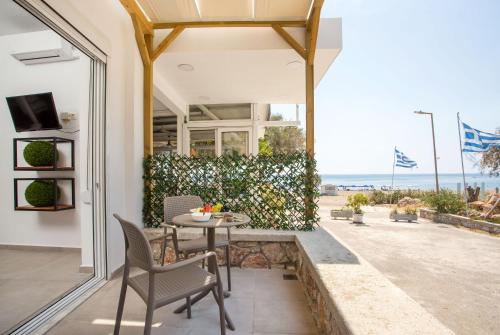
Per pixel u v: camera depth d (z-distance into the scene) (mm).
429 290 2758
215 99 6465
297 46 3721
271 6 3434
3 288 2678
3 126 4129
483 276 3178
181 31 3770
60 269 3215
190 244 2545
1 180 4117
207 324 2041
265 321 2104
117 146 3225
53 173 4047
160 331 1938
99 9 2840
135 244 1549
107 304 2365
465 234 5758
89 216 3109
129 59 3471
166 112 7016
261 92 5930
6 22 3666
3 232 4102
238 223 2260
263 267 3352
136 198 3506
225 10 3521
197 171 3701
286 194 3605
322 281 1805
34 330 1931
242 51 3953
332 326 1598
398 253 4238
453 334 1142
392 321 1261
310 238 3090
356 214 7223
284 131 17641
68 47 3848
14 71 4133
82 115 3129
